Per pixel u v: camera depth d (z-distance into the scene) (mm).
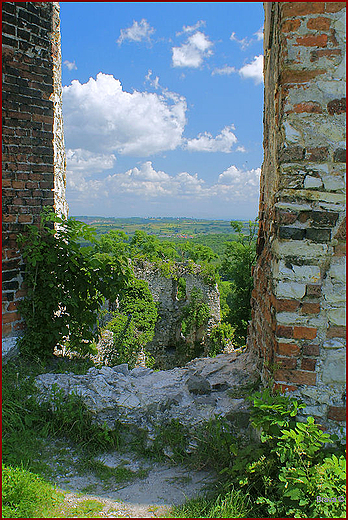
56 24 5207
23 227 3912
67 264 3920
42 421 3213
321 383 2670
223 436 2859
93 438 3072
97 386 3312
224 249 13930
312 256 2639
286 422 2441
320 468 2225
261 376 3193
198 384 3291
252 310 3934
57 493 2510
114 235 22688
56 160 5223
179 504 2461
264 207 3576
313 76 2576
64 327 4020
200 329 18281
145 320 15070
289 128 2617
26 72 3854
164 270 17766
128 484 2691
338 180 2600
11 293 3826
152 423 3068
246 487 2461
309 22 2545
